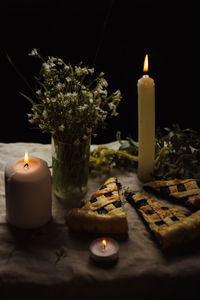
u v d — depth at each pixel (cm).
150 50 170
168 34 168
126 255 71
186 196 81
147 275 68
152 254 71
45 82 78
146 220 76
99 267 69
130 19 170
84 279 67
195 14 166
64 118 77
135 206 81
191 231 72
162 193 83
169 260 70
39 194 74
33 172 74
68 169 80
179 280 68
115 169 94
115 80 168
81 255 71
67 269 69
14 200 74
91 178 91
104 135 155
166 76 168
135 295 69
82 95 78
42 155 98
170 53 169
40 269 69
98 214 75
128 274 68
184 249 72
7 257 71
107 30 170
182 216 76
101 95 80
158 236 72
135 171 93
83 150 79
